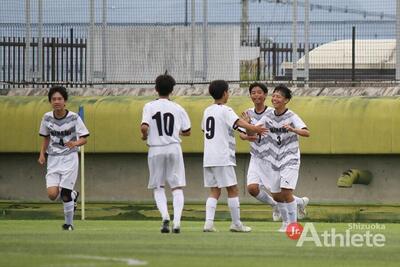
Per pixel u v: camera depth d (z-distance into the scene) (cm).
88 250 3722
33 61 7906
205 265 3288
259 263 3384
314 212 6981
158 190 4672
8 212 7281
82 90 7838
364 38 7431
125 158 7556
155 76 7781
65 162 5016
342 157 7212
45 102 7588
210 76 7681
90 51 7862
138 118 7375
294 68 7525
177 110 4634
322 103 7125
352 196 7206
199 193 7450
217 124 4928
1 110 7638
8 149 7606
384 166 7144
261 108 5131
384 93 7331
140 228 5416
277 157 4950
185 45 7725
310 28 7500
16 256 3494
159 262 3338
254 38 7619
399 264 3416
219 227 5709
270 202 5178
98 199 7575
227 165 4931
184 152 7300
